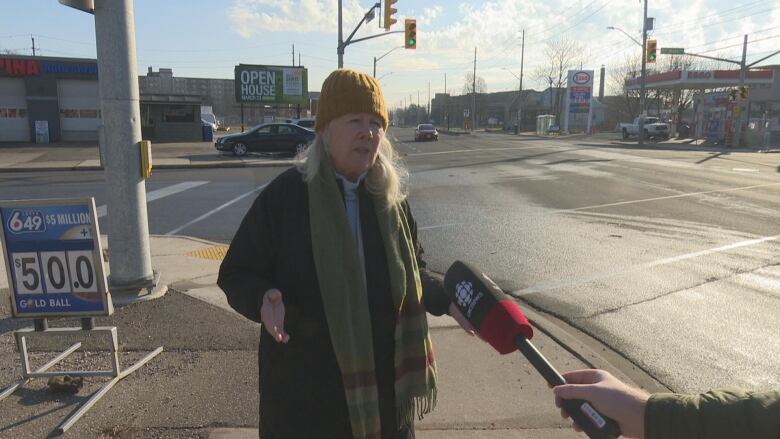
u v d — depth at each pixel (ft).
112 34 16.66
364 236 6.33
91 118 113.80
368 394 5.99
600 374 4.45
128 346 14.10
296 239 6.16
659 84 168.76
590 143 139.33
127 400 11.50
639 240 28.30
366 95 6.11
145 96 120.47
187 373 12.66
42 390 11.94
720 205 39.37
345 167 6.31
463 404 11.44
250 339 14.49
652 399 3.99
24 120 110.83
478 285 5.29
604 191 46.75
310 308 6.12
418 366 6.56
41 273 12.13
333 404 6.14
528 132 262.06
